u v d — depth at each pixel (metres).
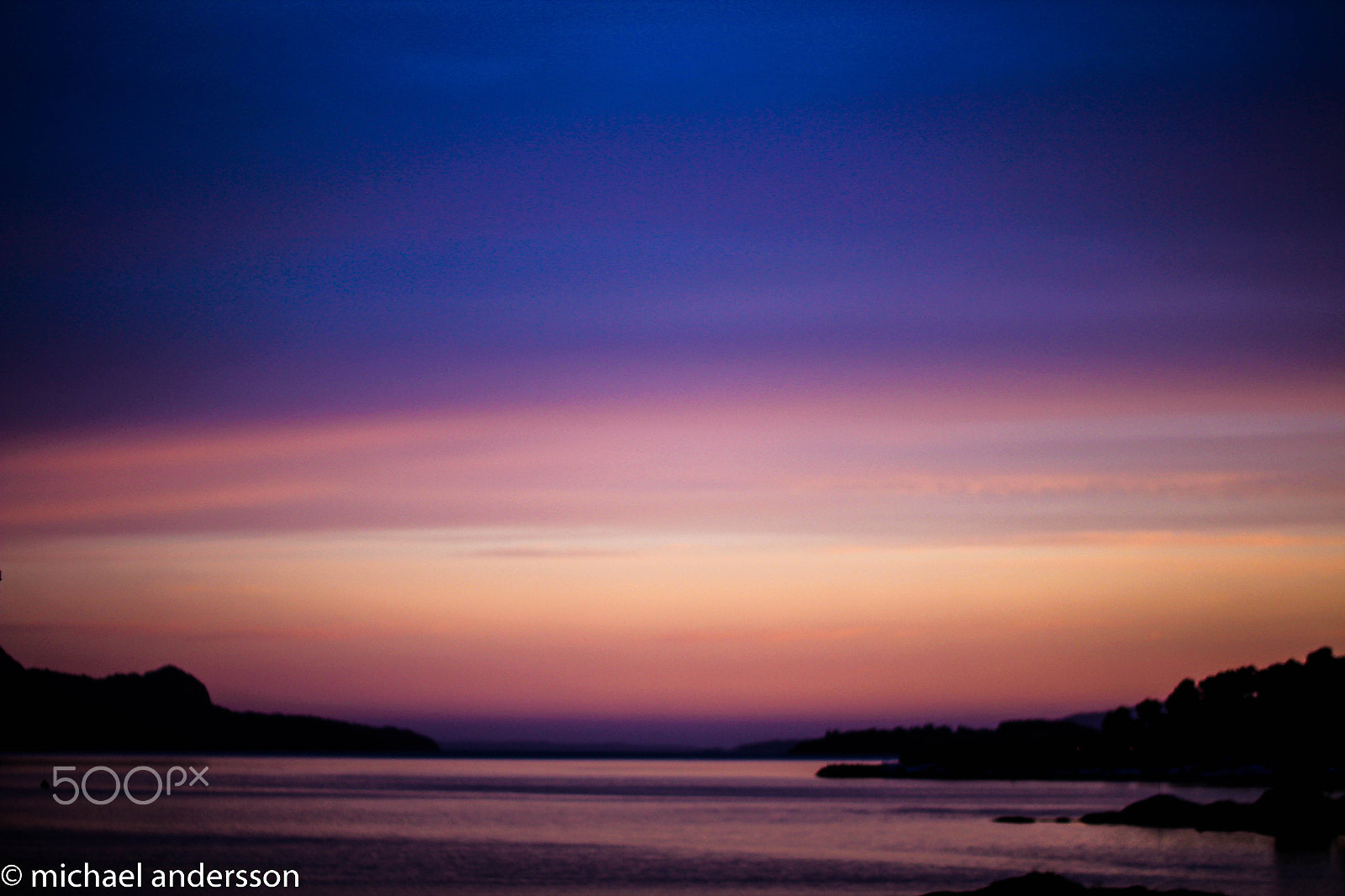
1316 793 113.38
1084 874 82.06
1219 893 71.19
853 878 82.94
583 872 86.50
